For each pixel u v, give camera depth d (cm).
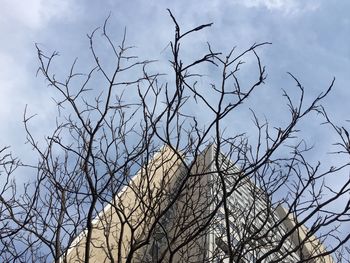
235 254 759
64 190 862
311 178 785
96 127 806
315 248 911
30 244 877
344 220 724
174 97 727
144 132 876
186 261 931
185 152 909
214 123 734
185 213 868
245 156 892
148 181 853
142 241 782
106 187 801
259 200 959
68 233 870
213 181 991
